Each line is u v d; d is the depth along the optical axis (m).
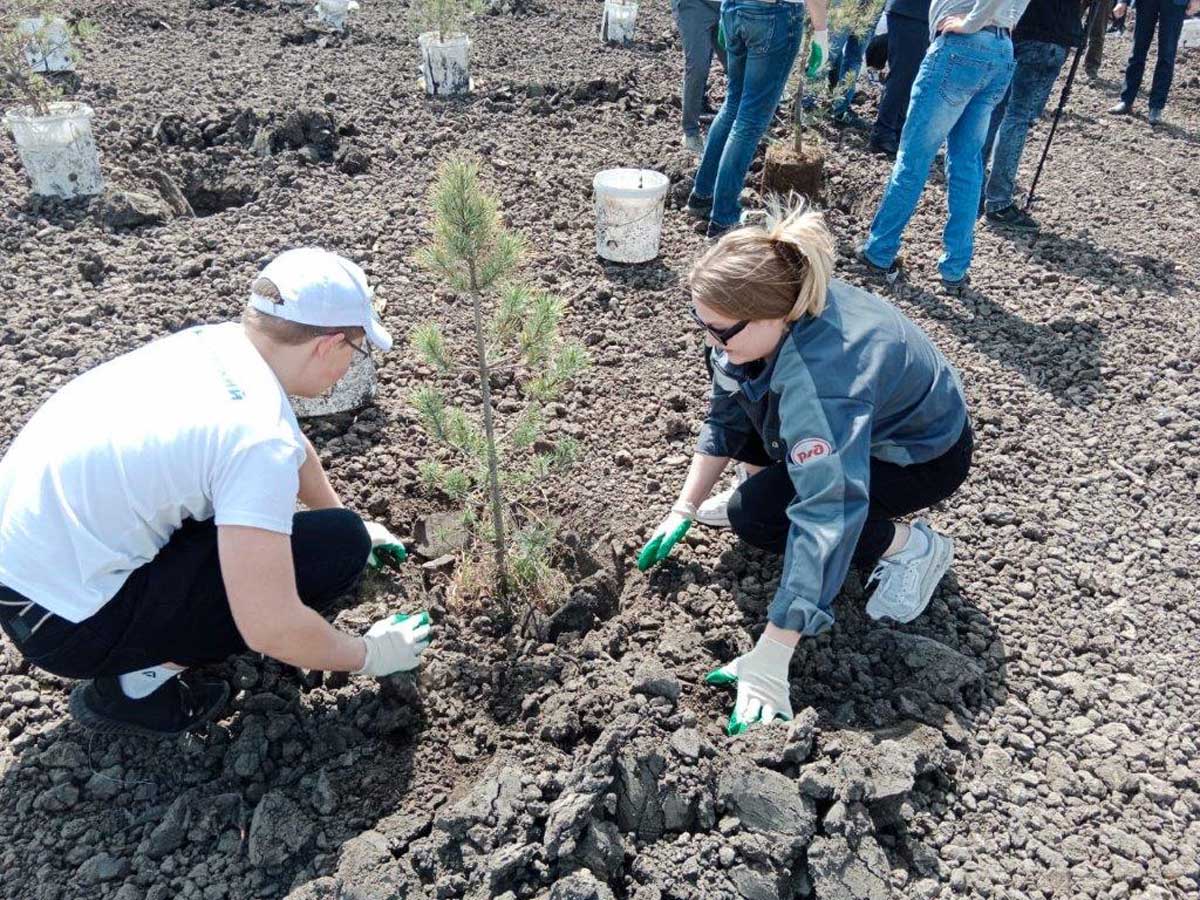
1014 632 3.09
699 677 2.77
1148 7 7.63
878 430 2.71
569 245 5.23
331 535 2.55
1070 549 3.45
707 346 2.89
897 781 2.42
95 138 5.77
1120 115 8.15
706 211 5.65
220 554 2.11
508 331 2.83
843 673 2.84
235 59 7.51
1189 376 4.50
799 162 5.64
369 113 6.55
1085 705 2.86
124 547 2.20
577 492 3.54
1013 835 2.47
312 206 5.38
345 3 8.37
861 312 2.59
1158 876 2.41
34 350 4.05
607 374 4.24
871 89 7.91
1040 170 6.12
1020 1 4.46
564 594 3.08
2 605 2.22
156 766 2.53
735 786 2.35
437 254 2.65
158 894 2.25
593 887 2.10
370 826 2.41
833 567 2.47
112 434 2.12
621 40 8.57
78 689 2.52
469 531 3.30
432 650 2.87
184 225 5.15
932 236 5.67
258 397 2.17
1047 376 4.45
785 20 4.62
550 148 6.27
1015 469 3.82
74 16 8.10
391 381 4.06
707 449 3.12
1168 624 3.17
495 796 2.30
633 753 2.37
